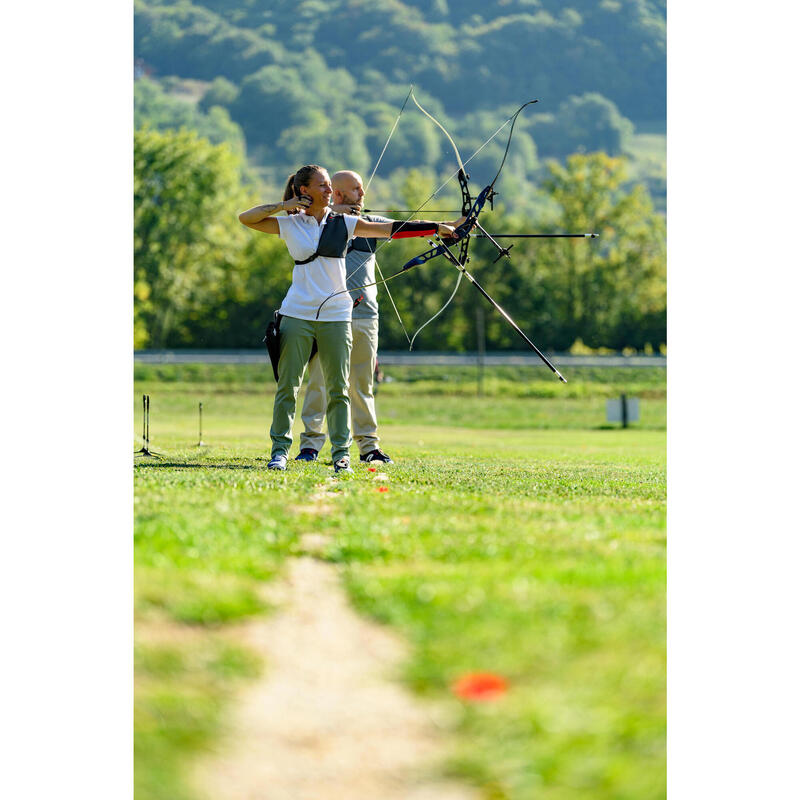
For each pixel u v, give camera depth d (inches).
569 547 593.0
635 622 474.0
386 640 465.1
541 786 371.9
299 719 405.4
